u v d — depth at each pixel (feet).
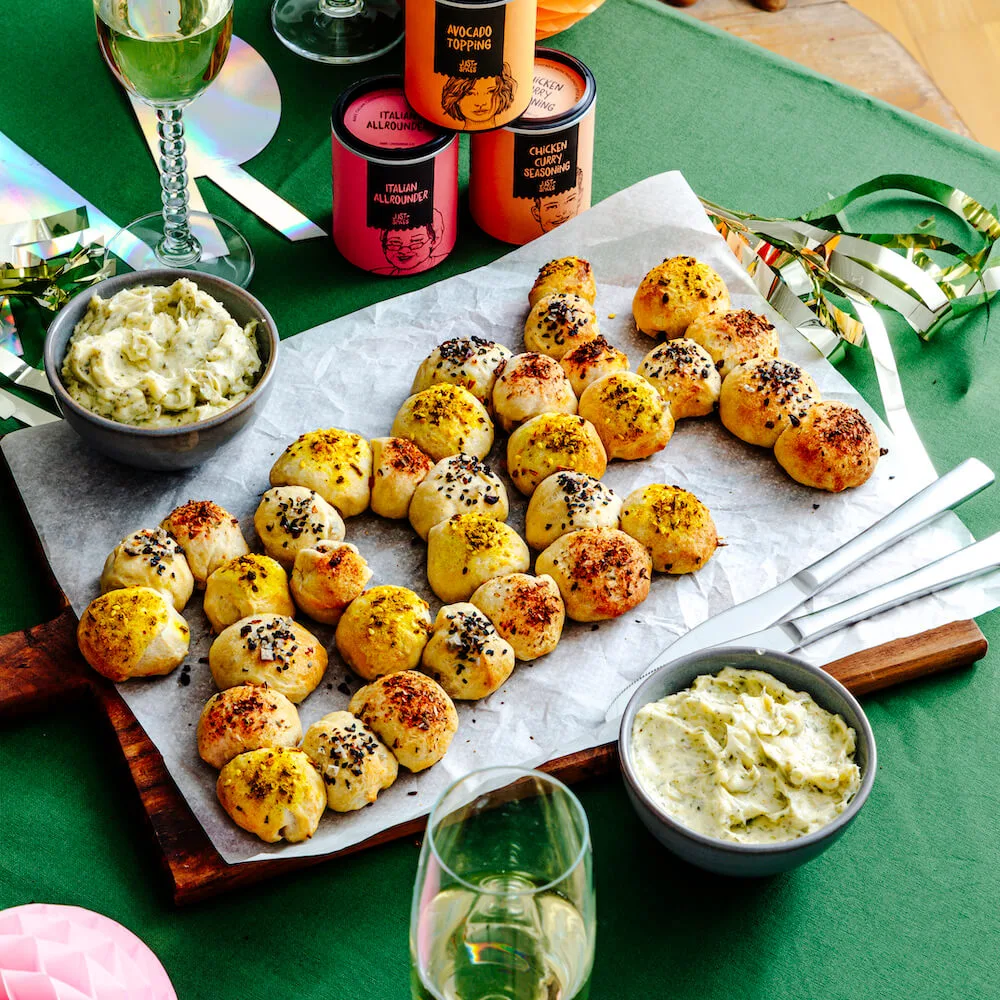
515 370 4.95
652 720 3.85
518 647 4.21
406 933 3.64
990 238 5.65
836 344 5.39
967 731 4.23
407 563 4.58
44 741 4.07
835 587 4.48
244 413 4.51
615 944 3.64
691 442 5.04
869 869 3.84
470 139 5.49
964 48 7.43
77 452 4.74
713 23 7.02
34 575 4.51
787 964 3.63
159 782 3.87
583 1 6.25
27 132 5.87
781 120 6.30
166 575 4.26
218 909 3.67
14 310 5.24
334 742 3.84
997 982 3.62
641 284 5.36
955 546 4.66
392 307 5.34
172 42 4.56
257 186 5.78
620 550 4.40
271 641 4.10
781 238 5.61
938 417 5.24
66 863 3.75
